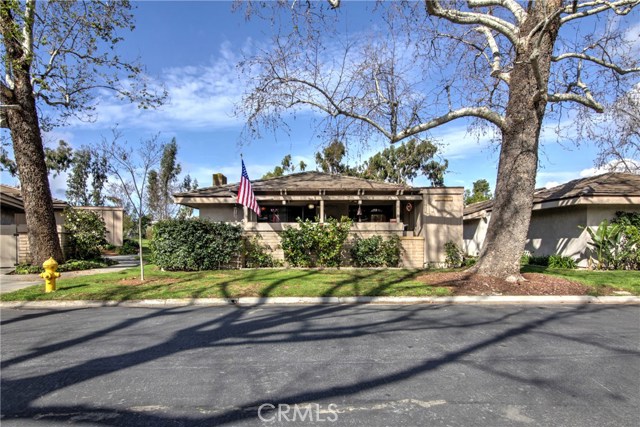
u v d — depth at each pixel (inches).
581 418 129.7
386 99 406.0
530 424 125.6
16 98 537.3
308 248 555.5
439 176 1261.1
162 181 1489.9
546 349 202.8
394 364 180.7
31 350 205.5
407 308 312.0
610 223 567.5
